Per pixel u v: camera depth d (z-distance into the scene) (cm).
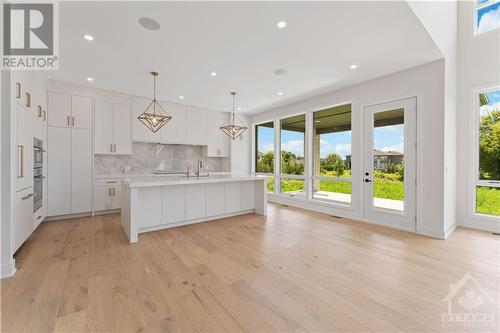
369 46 280
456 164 368
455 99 359
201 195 393
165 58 313
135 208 298
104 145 448
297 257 251
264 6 208
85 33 250
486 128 350
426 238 314
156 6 207
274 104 563
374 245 288
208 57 309
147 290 185
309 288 190
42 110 357
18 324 145
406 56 307
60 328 142
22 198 259
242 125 673
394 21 230
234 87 436
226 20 228
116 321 149
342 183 452
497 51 333
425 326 146
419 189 337
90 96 432
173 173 578
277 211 491
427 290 187
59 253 260
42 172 358
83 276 207
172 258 248
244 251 268
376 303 170
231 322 149
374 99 389
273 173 626
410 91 344
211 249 274
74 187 413
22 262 236
